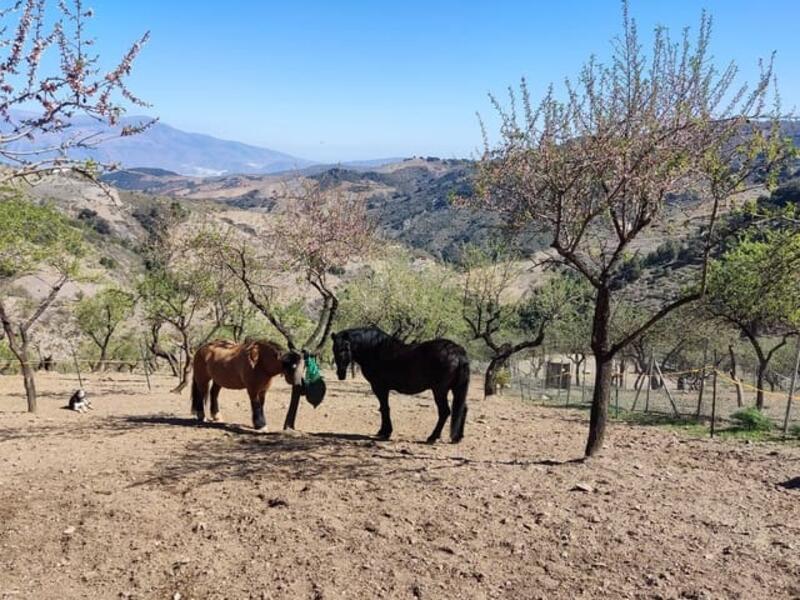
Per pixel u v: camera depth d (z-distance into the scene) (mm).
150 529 6066
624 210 8266
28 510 6512
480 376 32219
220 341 11656
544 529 6043
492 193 8469
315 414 13242
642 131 7457
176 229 16922
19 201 13500
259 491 7121
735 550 5621
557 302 22016
